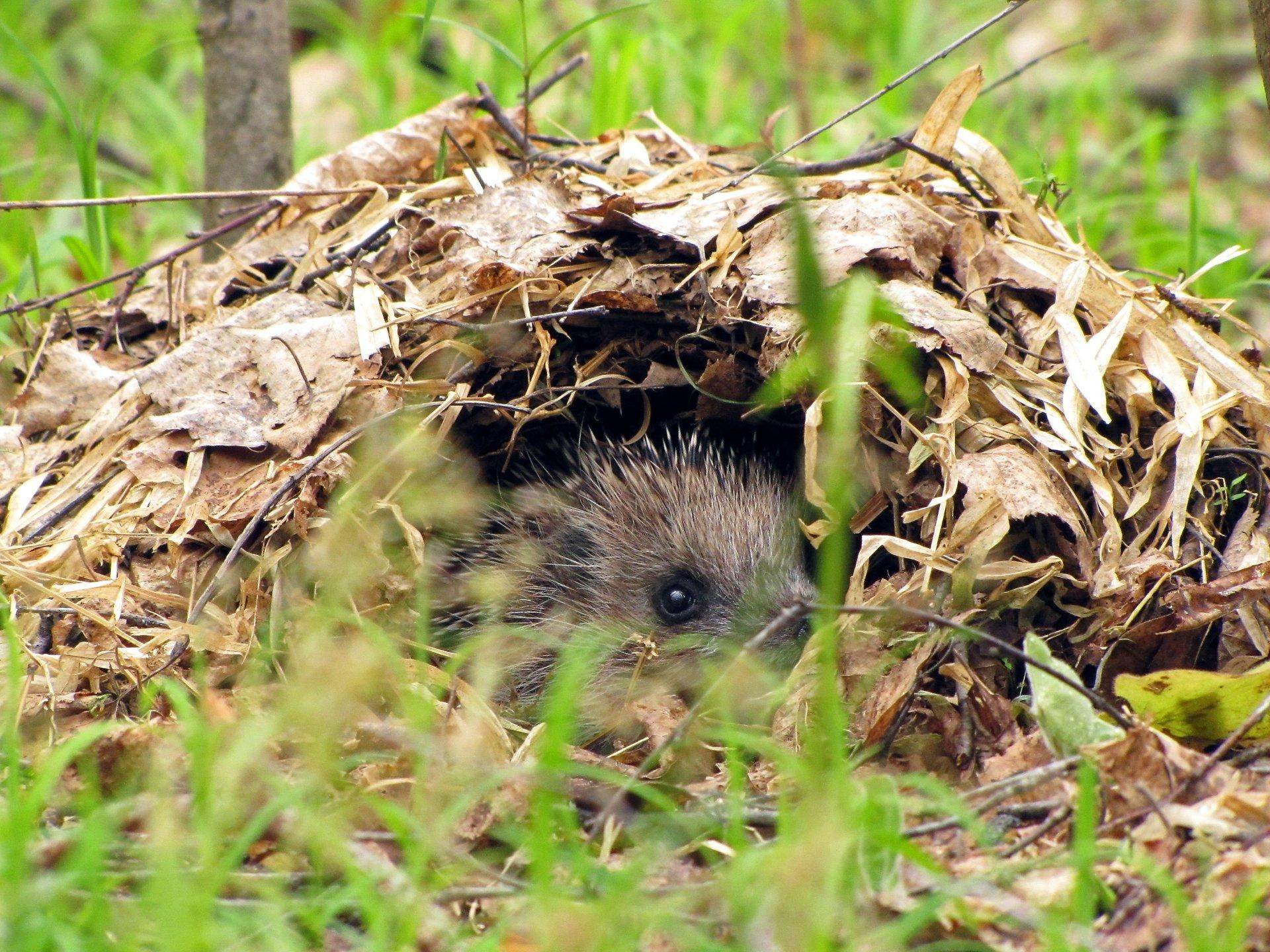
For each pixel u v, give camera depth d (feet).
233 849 18.39
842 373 19.08
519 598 34.53
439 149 36.96
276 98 41.57
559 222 32.76
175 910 17.28
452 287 31.81
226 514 28.63
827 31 67.51
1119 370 29.35
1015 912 18.16
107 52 66.74
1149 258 45.39
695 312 31.40
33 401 32.50
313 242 34.96
